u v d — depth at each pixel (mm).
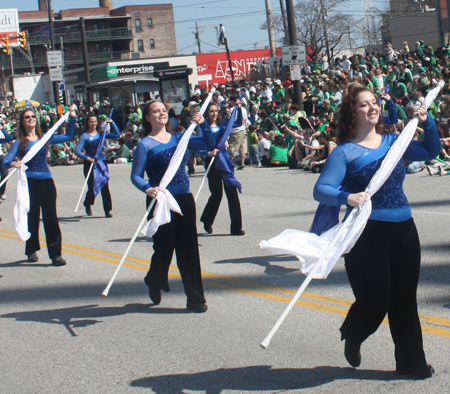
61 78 27688
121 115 28109
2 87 57875
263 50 50250
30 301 5746
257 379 3719
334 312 4836
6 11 64250
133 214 10453
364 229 3326
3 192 13391
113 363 4133
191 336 4543
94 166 10086
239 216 7996
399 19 50812
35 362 4246
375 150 3350
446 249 6430
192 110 7832
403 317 3467
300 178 13102
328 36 53906
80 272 6730
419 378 3533
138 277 6359
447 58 21141
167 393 3623
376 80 18094
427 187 10516
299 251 3438
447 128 12172
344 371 3727
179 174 4918
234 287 5750
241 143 15531
